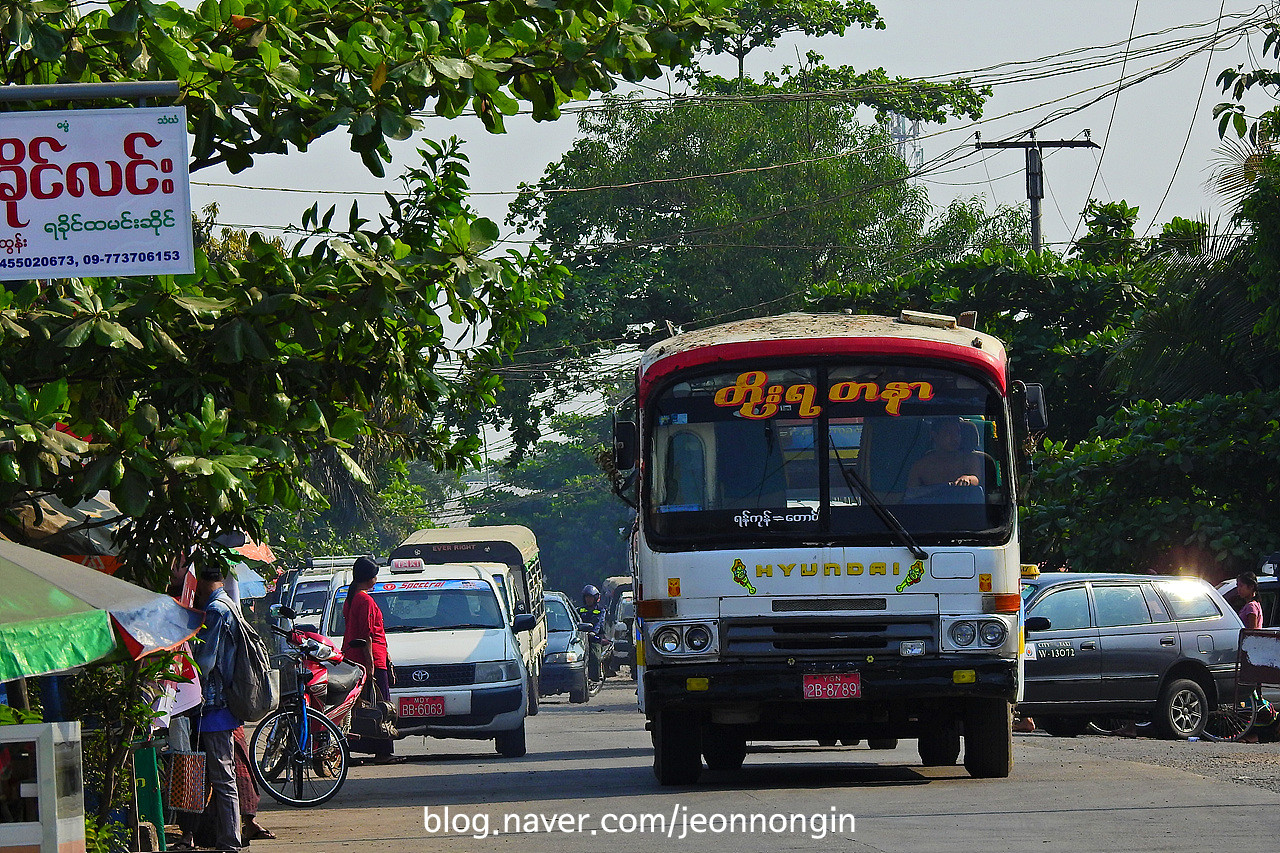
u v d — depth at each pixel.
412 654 36.25
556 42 18.03
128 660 14.63
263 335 16.97
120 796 18.59
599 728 46.94
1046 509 48.78
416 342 19.14
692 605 23.84
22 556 14.07
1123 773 24.73
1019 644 24.22
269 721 25.55
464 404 20.39
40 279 15.39
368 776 32.50
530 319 19.86
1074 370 58.00
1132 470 47.12
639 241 81.81
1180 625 36.97
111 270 15.22
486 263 17.86
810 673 23.45
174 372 17.30
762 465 24.17
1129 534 46.91
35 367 16.72
